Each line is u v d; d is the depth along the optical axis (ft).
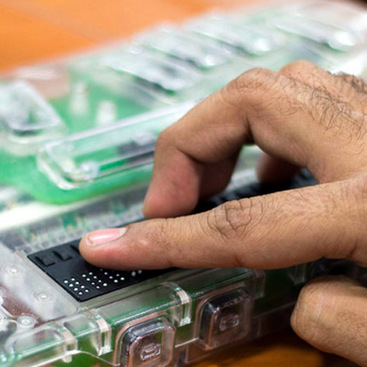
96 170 3.49
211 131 3.07
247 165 3.61
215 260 2.65
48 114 3.89
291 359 2.88
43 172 3.49
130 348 2.53
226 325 2.78
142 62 4.47
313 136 2.81
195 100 4.12
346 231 2.53
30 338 2.43
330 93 3.18
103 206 3.28
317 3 5.60
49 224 3.11
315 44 4.87
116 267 2.74
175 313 2.67
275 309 2.96
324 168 2.78
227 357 2.86
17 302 2.58
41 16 5.17
